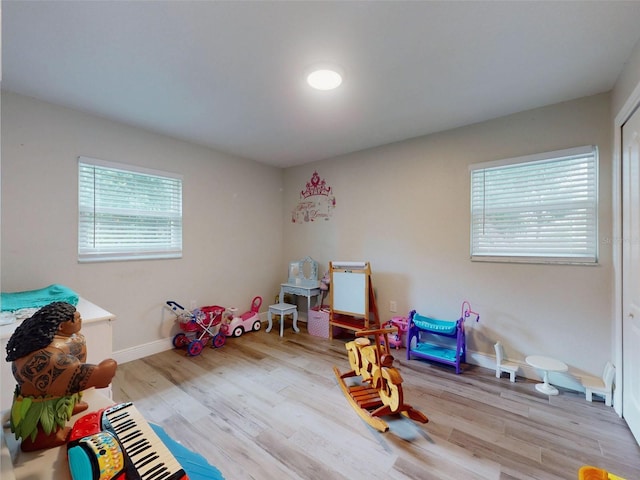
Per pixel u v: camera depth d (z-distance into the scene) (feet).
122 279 8.91
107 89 6.95
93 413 2.81
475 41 5.34
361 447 5.34
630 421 5.76
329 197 12.56
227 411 6.41
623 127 6.24
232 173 12.07
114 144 8.68
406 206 10.31
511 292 8.29
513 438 5.58
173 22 4.87
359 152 11.54
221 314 10.69
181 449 2.66
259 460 5.03
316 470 4.83
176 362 8.95
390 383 5.86
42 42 5.32
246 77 6.47
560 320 7.61
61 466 2.29
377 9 4.61
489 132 8.62
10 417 2.64
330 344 10.66
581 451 5.25
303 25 4.95
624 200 6.19
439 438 5.58
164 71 6.24
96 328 5.19
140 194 9.36
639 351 5.44
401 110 8.03
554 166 7.73
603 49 5.54
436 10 4.64
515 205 8.27
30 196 7.30
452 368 8.62
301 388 7.40
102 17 4.74
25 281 7.23
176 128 9.27
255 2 4.47
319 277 12.94
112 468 2.10
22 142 7.18
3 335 4.26
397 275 10.55
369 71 6.24
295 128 9.29
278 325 13.11
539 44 5.42
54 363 2.43
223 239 11.75
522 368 8.05
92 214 8.36
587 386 6.87
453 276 9.30
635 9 4.59
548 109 7.73
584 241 7.36
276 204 14.07
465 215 9.07
